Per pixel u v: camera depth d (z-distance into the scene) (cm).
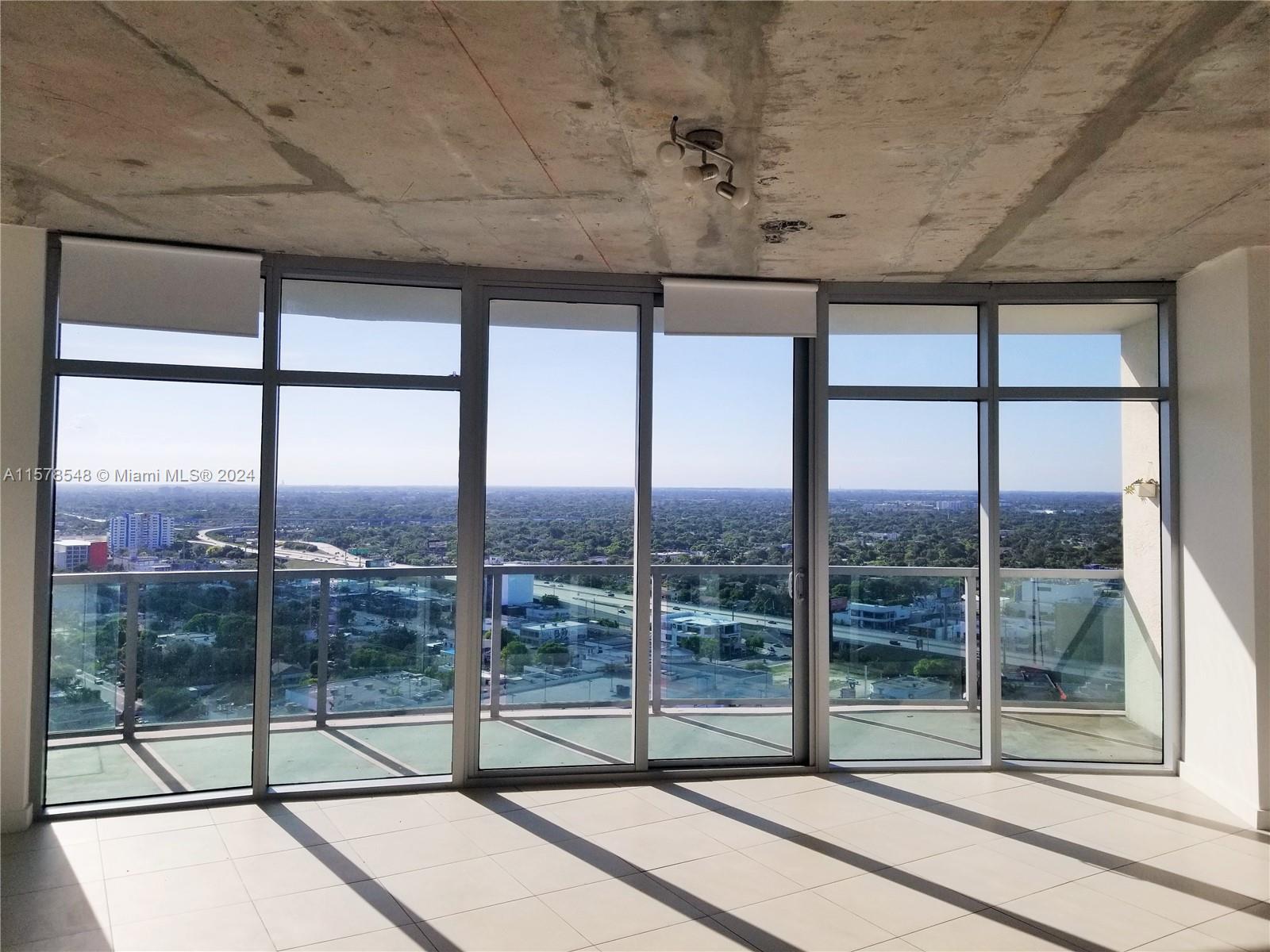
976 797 459
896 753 517
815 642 506
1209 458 471
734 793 462
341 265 462
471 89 269
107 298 423
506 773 481
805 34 235
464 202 372
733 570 512
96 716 439
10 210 388
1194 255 454
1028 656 525
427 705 479
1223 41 238
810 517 511
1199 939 307
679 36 238
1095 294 508
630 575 502
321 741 466
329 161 327
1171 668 502
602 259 460
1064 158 319
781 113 283
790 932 309
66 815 421
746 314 493
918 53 245
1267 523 433
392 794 459
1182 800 456
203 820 419
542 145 311
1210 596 470
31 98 278
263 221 399
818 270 479
